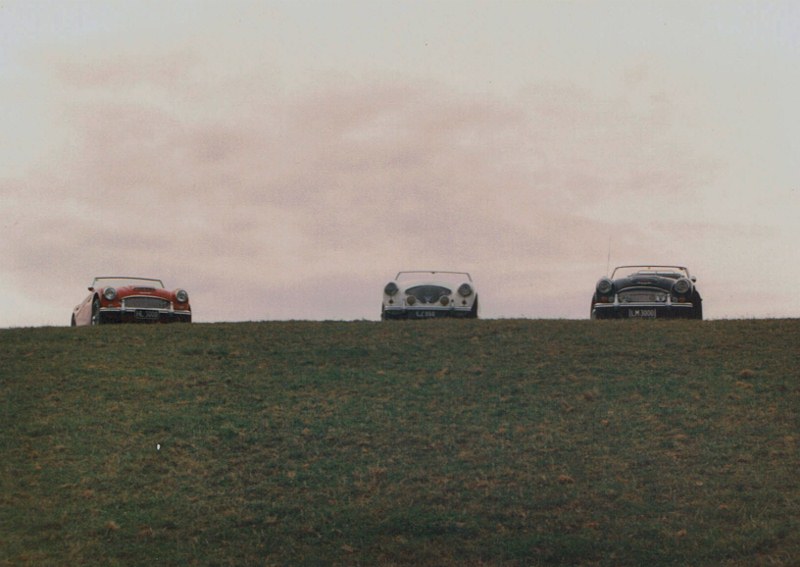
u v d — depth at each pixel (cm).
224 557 1026
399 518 1114
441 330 1938
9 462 1298
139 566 1005
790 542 1006
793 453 1255
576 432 1366
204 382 1638
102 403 1527
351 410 1484
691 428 1362
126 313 2269
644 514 1102
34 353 1827
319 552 1038
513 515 1114
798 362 1630
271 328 2027
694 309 2134
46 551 1035
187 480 1247
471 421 1424
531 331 1908
